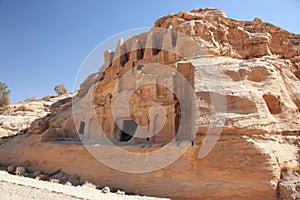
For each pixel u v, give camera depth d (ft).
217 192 37.86
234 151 38.88
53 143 61.41
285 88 50.88
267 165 37.01
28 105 121.49
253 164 37.27
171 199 40.04
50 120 77.05
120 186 45.03
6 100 135.64
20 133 83.87
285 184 36.32
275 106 46.65
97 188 45.44
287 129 44.62
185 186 39.96
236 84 46.32
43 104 123.75
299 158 40.55
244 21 65.87
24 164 64.80
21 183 38.40
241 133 40.29
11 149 70.13
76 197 31.65
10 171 61.77
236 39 60.39
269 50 58.44
